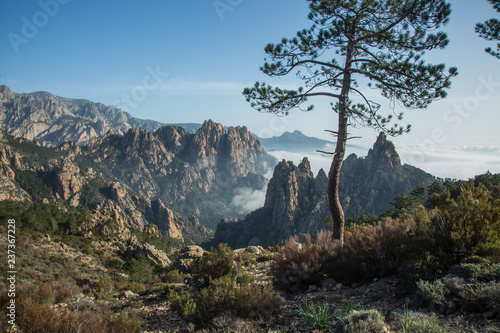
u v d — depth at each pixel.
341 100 10.17
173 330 6.17
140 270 45.50
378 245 7.19
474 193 6.76
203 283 9.90
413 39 9.57
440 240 6.08
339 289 6.70
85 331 5.67
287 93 10.91
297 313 5.72
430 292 4.66
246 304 5.78
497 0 11.24
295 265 7.36
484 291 4.30
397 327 4.23
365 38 9.63
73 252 48.25
